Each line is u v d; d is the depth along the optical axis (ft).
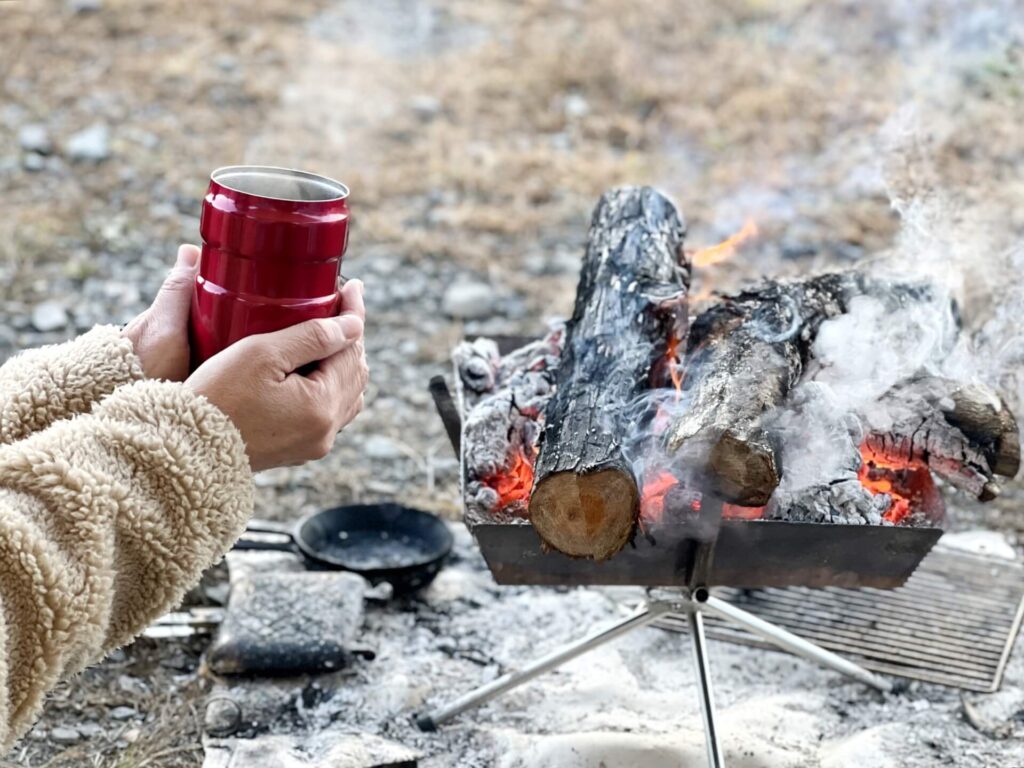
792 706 6.19
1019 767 5.77
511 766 5.66
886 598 7.15
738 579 5.38
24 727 3.35
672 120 14.78
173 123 14.01
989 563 7.54
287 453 3.84
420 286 11.27
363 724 5.99
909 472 5.86
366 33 16.84
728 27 17.33
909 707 6.26
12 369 3.92
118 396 3.54
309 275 3.81
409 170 13.41
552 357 6.24
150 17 16.53
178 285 4.11
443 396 6.05
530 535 5.05
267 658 6.24
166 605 3.59
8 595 3.25
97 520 3.35
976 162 12.44
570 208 12.93
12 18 15.93
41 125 13.61
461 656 6.57
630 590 7.19
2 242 11.16
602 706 6.16
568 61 15.98
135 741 5.78
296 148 13.71
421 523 7.47
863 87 15.15
